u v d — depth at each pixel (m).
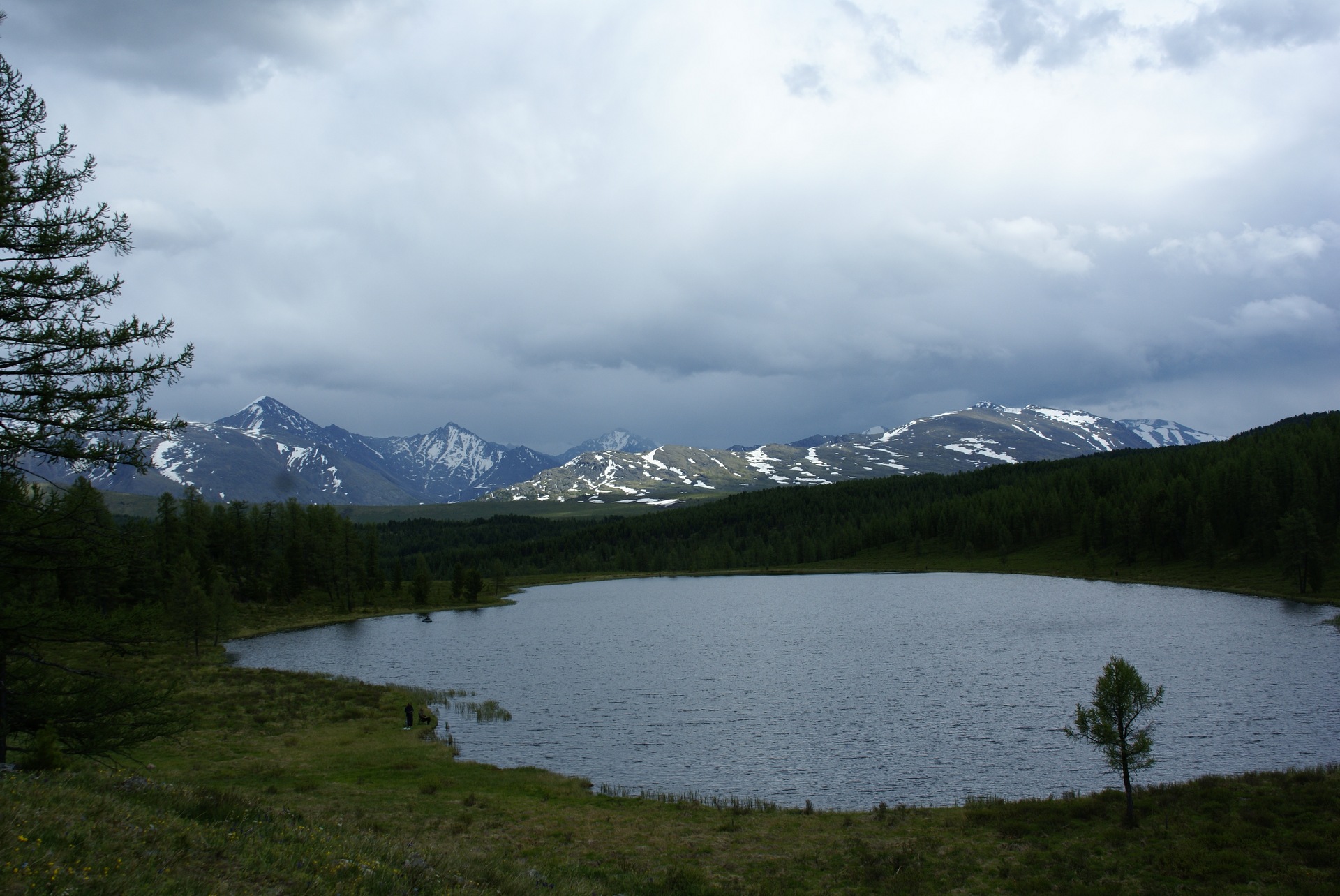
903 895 24.53
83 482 22.70
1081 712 31.22
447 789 38.38
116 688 25.73
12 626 22.94
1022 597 131.75
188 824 15.77
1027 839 29.59
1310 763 41.03
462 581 177.38
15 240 21.48
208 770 39.69
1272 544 136.50
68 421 21.39
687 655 87.19
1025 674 68.12
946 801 38.56
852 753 47.41
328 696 63.59
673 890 24.36
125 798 17.47
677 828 32.56
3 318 21.00
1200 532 148.88
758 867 27.39
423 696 65.81
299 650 102.56
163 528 138.38
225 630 106.31
